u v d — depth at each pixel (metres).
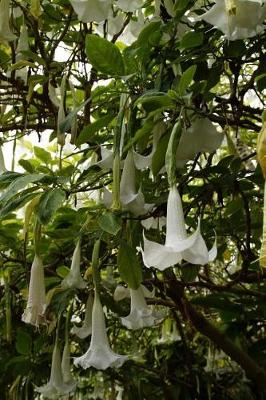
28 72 1.58
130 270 1.07
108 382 2.46
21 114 1.75
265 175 0.67
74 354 2.04
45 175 1.03
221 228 1.50
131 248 1.06
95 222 1.13
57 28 1.64
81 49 1.56
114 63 1.04
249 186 1.42
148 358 2.44
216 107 1.40
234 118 1.44
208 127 1.10
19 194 1.06
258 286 1.73
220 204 1.55
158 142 1.06
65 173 1.31
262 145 0.68
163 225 1.34
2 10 1.34
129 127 1.06
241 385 2.21
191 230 1.57
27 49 1.51
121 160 1.12
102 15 1.15
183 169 1.47
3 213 1.00
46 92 1.57
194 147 1.10
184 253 0.81
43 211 0.96
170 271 1.54
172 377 2.22
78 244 1.19
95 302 1.11
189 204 1.45
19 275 1.67
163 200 1.20
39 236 1.12
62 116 1.35
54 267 1.57
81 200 1.78
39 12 1.38
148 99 0.94
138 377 2.18
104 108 1.58
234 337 1.88
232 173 1.37
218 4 0.92
